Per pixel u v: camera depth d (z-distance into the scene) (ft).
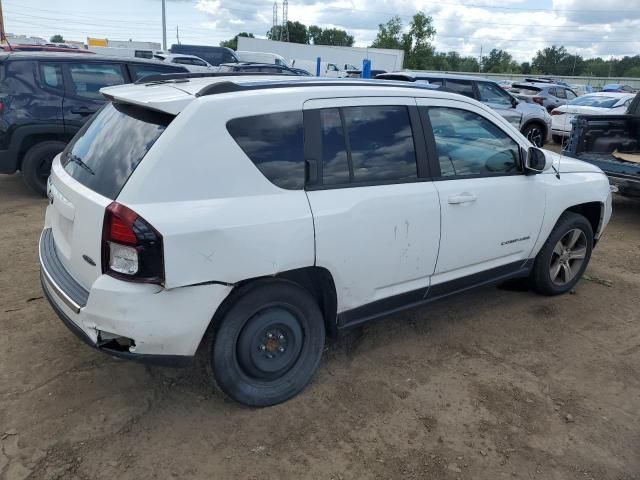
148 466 8.47
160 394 10.19
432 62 255.09
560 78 188.34
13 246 17.37
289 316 9.80
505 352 12.30
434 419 9.89
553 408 10.35
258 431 9.36
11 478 8.10
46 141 22.97
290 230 9.11
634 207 27.14
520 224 13.11
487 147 12.42
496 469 8.77
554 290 15.08
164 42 129.29
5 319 12.59
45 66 22.84
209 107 8.63
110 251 8.16
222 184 8.64
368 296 10.72
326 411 9.96
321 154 9.77
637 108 26.40
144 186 8.10
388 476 8.52
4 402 9.73
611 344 12.88
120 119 9.57
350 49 123.34
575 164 15.02
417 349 12.25
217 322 9.05
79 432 9.10
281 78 11.08
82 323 8.57
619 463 9.02
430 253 11.34
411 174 11.01
